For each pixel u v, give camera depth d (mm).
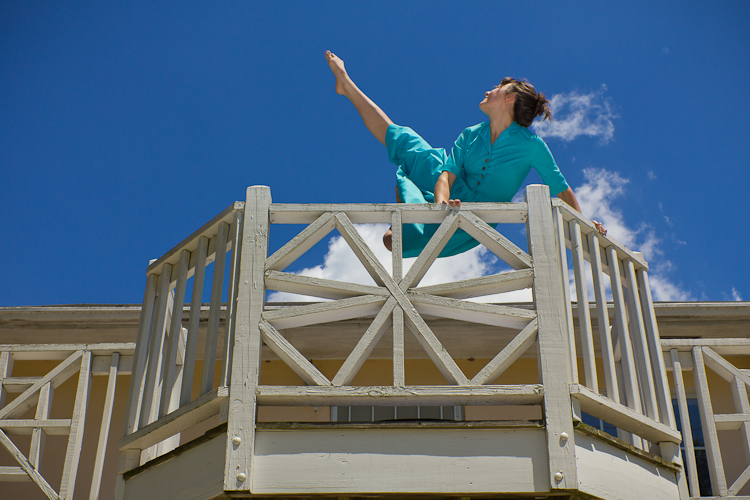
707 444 4125
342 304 3406
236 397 3184
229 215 3734
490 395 3182
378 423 3152
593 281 3762
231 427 3119
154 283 4133
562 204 3676
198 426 5992
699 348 4422
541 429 3143
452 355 6086
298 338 5809
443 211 3639
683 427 4230
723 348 4430
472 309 3379
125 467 3680
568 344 3361
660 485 3469
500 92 4324
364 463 3082
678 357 4453
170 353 3676
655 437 3633
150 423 3635
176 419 3396
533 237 3533
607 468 3219
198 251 3814
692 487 4012
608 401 3311
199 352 6164
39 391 4508
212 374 3400
